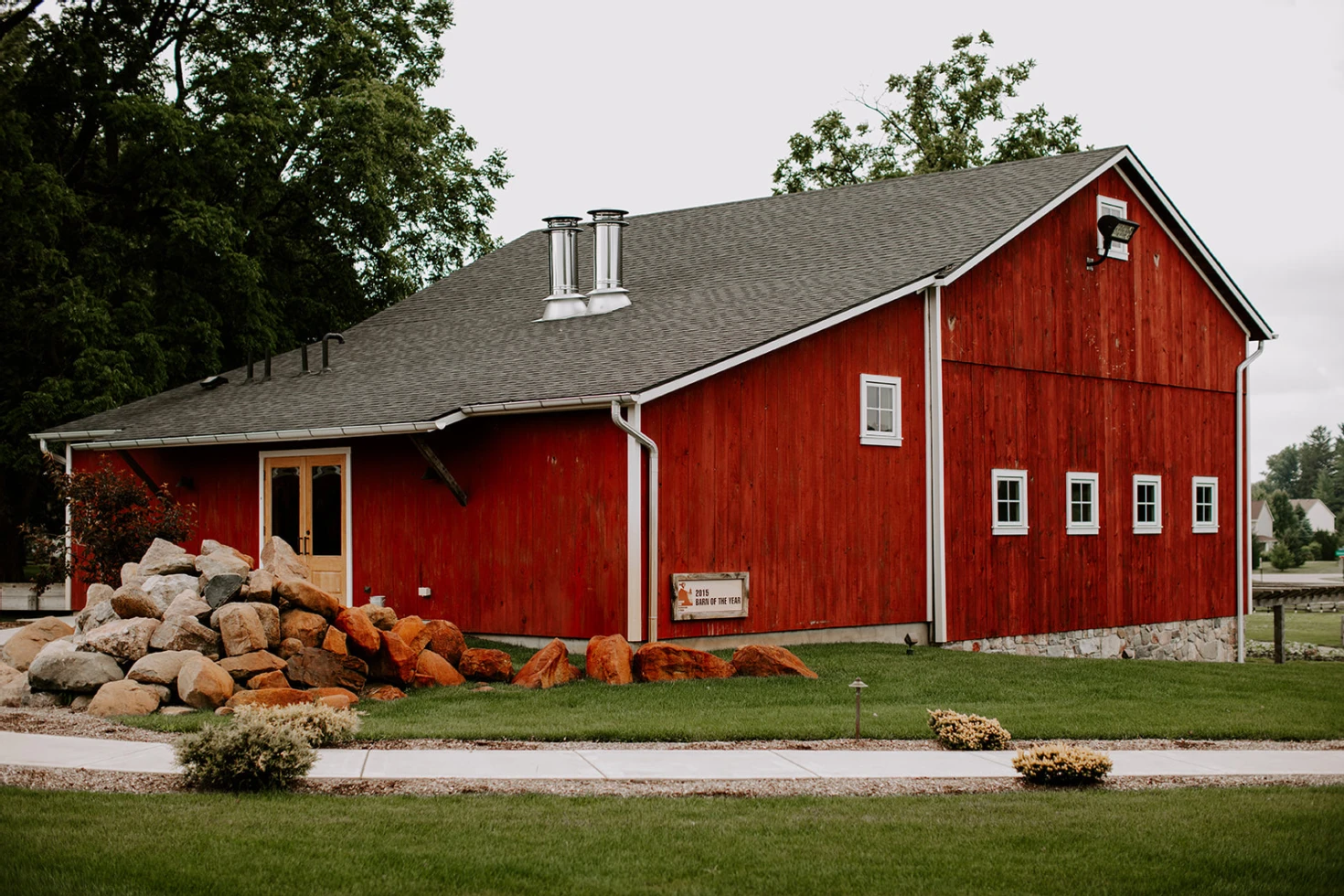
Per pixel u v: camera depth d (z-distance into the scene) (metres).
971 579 20.03
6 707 12.41
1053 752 9.92
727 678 14.84
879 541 18.81
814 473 17.98
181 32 31.23
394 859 7.33
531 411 16.61
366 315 34.59
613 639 14.91
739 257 22.20
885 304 19.03
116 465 22.69
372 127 30.27
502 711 12.52
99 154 31.11
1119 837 8.09
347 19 32.34
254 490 20.58
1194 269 24.83
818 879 7.17
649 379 15.96
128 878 6.91
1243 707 14.28
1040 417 21.42
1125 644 22.84
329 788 9.18
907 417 19.33
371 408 18.47
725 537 16.83
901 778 9.95
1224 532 25.25
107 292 26.83
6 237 25.69
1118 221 22.50
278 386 22.00
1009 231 20.09
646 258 23.66
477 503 17.77
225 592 13.34
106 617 13.77
